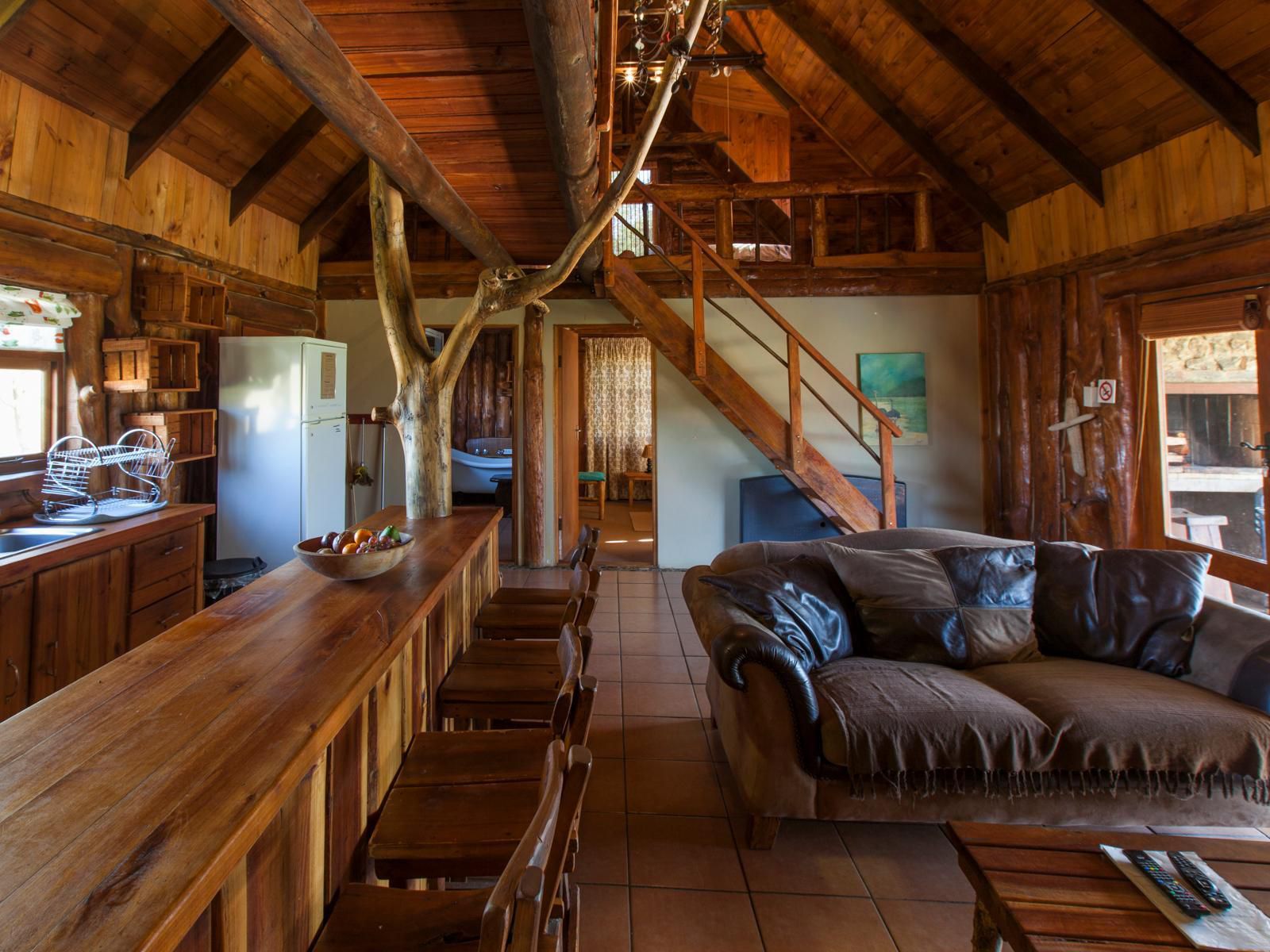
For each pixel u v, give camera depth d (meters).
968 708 2.15
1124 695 2.23
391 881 1.51
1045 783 2.10
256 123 4.22
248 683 1.30
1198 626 2.49
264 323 4.92
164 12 3.19
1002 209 5.25
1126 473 4.25
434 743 1.74
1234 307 3.44
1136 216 4.02
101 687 1.28
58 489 3.16
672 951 1.80
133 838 0.84
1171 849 1.49
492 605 2.96
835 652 2.62
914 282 5.70
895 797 2.13
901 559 2.81
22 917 0.70
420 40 2.03
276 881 1.10
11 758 1.02
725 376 4.81
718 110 7.47
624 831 2.32
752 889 2.04
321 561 1.94
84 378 3.41
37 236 3.07
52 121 3.11
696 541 5.93
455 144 2.77
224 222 4.47
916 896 2.03
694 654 3.98
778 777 2.14
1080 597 2.69
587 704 1.32
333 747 1.33
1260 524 3.55
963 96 4.50
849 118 5.62
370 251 6.18
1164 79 3.47
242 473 4.30
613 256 4.75
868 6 4.39
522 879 0.78
